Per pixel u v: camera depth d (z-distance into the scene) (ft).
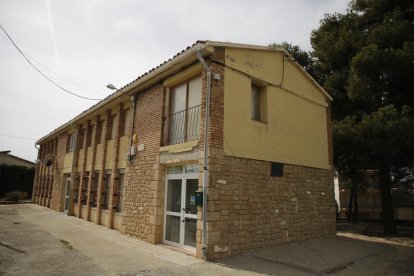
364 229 53.06
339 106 49.01
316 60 57.57
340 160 51.85
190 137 29.09
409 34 40.37
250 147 28.48
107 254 25.05
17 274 19.08
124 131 41.96
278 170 31.09
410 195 84.38
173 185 30.04
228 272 20.79
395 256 29.14
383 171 47.91
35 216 51.62
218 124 26.00
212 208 24.50
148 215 31.42
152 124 33.40
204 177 24.71
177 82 31.63
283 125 32.60
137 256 24.67
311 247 30.04
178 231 28.48
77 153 56.95
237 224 26.23
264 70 31.37
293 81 35.01
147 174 32.68
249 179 27.91
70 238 31.83
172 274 20.01
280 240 30.09
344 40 46.26
